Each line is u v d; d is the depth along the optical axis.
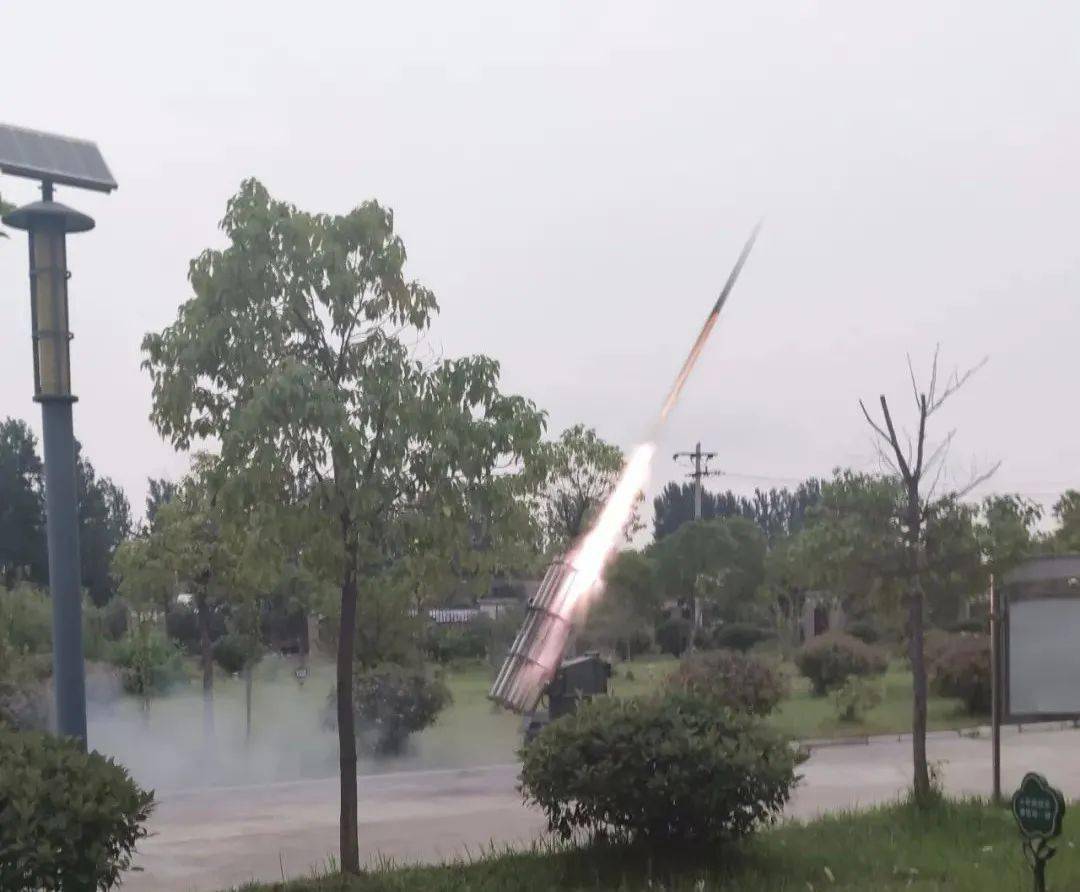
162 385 8.87
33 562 61.22
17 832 6.53
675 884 8.91
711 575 47.25
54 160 8.55
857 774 16.03
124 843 7.36
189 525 18.84
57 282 8.52
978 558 12.25
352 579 9.24
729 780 9.05
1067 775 15.86
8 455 62.03
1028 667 12.50
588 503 26.56
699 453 55.28
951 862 9.63
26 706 16.75
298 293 8.92
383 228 9.16
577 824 9.73
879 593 12.39
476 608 42.84
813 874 9.30
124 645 26.62
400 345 9.13
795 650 38.78
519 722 23.34
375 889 8.84
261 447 8.28
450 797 14.63
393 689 19.55
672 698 9.95
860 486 12.41
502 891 8.89
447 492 8.80
